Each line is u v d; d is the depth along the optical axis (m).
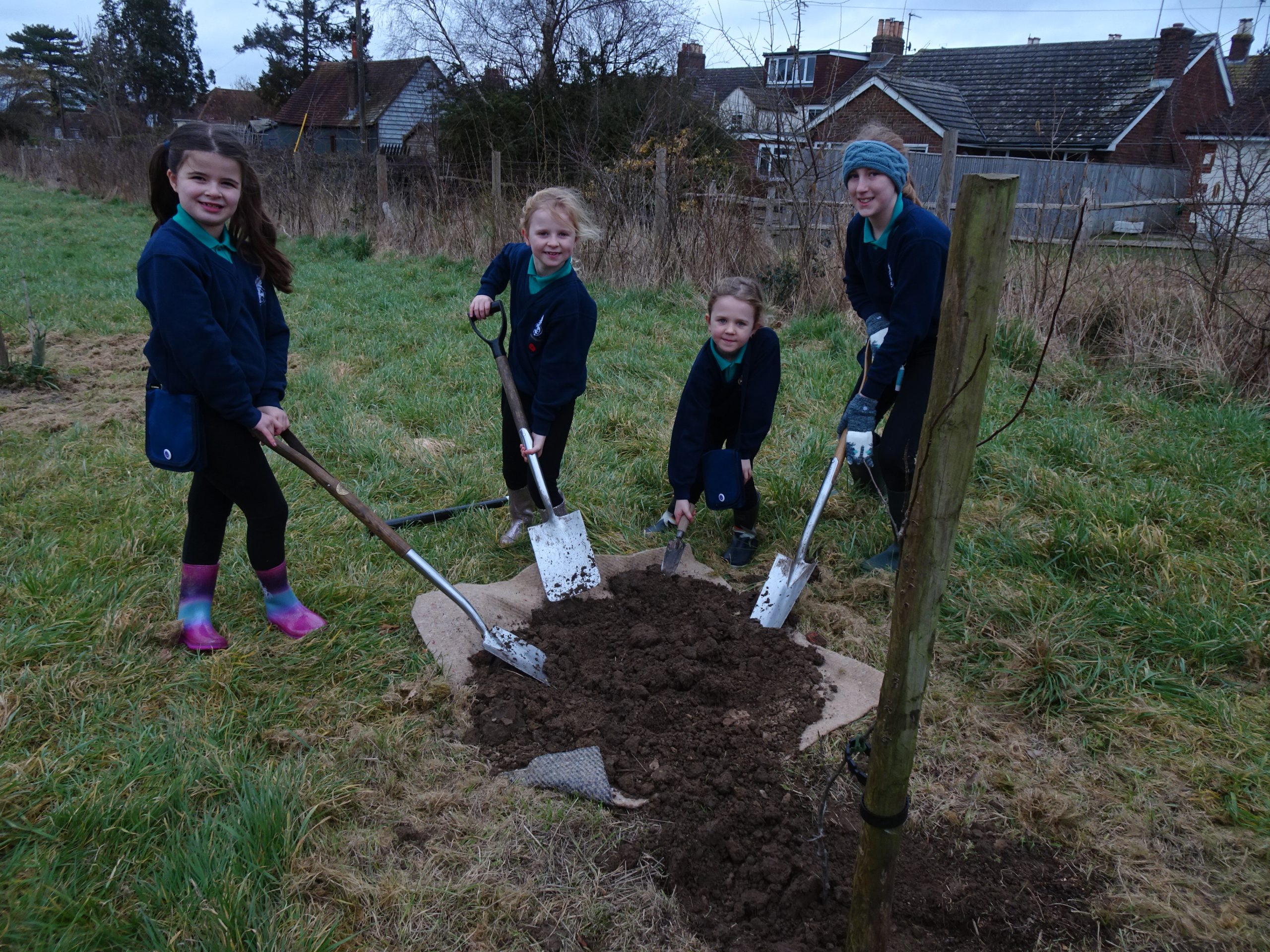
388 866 2.04
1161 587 3.28
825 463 4.38
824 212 8.26
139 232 14.52
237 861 1.97
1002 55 21.97
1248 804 2.31
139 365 6.21
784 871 2.08
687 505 3.43
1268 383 5.48
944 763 2.48
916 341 3.27
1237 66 22.14
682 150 10.13
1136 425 5.16
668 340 7.11
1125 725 2.62
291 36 40.56
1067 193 8.20
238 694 2.61
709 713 2.62
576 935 1.91
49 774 2.19
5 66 45.06
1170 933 1.97
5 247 11.70
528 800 2.26
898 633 1.50
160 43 49.44
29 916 1.79
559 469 3.81
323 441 4.63
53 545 3.33
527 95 17.06
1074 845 2.21
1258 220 6.21
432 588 3.23
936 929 2.01
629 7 17.61
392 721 2.52
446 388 5.70
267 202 15.01
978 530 3.78
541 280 3.23
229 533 3.49
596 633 2.98
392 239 12.40
